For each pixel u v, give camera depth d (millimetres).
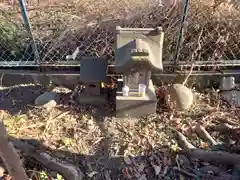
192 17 1924
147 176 1485
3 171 1404
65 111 1788
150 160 1545
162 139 1643
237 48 1946
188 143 1604
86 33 2027
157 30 1559
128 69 1582
